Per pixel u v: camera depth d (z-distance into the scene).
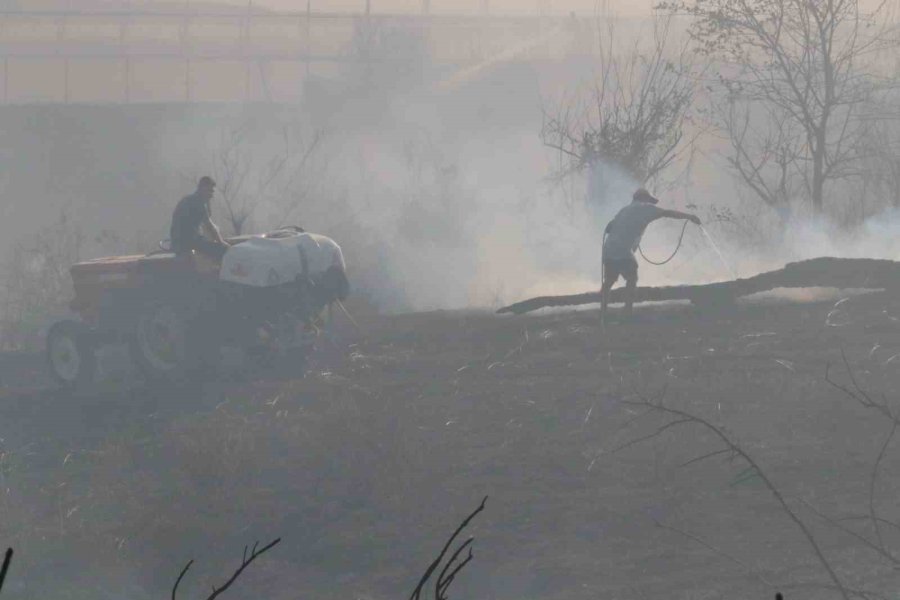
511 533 31.23
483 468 35.50
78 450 41.66
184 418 43.66
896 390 39.03
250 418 42.53
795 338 48.81
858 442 34.62
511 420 39.47
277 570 30.80
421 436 38.19
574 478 34.28
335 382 47.16
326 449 37.25
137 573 31.05
